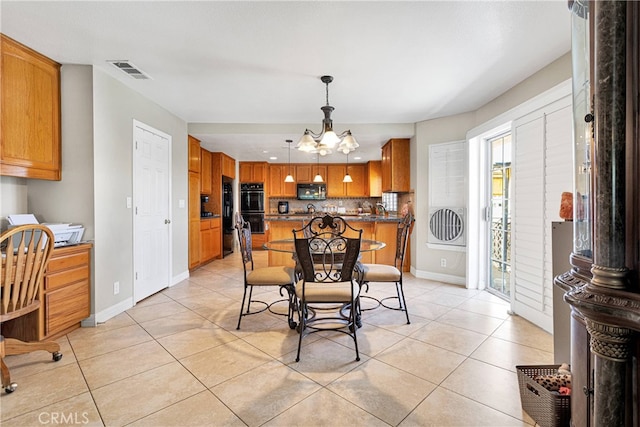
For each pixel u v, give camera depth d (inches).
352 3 72.6
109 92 112.6
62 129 104.5
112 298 114.7
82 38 88.0
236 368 78.5
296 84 121.2
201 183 219.0
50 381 72.5
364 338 96.6
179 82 119.4
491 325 107.0
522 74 111.2
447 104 144.6
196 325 107.3
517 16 77.5
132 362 81.4
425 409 62.9
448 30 83.7
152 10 75.2
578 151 43.6
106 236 111.1
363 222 191.6
